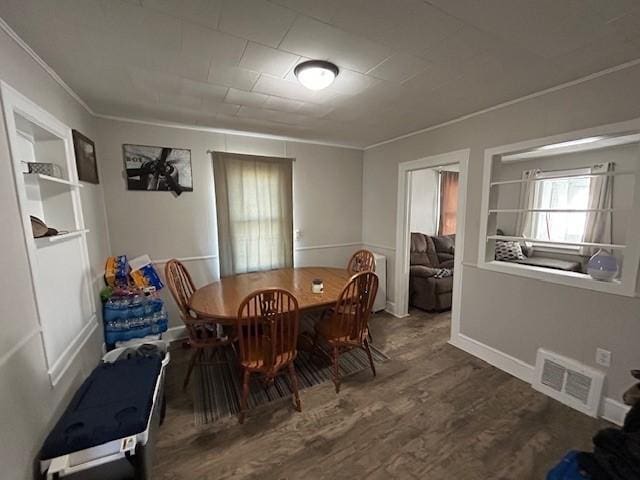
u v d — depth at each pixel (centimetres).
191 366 220
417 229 520
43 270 140
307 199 372
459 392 210
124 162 267
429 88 198
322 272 313
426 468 149
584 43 144
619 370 176
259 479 143
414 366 246
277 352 190
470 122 254
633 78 162
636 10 119
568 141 191
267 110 244
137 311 227
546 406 194
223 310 199
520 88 199
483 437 168
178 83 191
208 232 312
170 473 146
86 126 229
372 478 143
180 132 290
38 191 175
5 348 104
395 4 116
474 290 261
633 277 167
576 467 113
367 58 159
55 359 145
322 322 246
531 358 221
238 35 138
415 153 320
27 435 113
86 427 121
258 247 331
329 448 161
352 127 298
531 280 217
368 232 410
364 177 410
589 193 391
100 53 152
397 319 353
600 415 183
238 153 317
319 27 132
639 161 163
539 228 445
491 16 123
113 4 115
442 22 128
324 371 239
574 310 194
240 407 191
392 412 190
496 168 240
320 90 202
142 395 142
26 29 129
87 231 198
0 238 108
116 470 119
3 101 117
